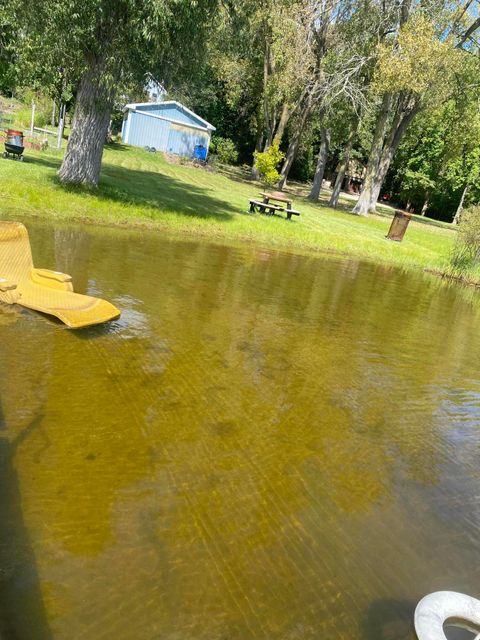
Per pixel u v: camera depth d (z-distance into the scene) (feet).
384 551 9.20
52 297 18.52
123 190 47.78
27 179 40.42
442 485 11.81
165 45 36.55
